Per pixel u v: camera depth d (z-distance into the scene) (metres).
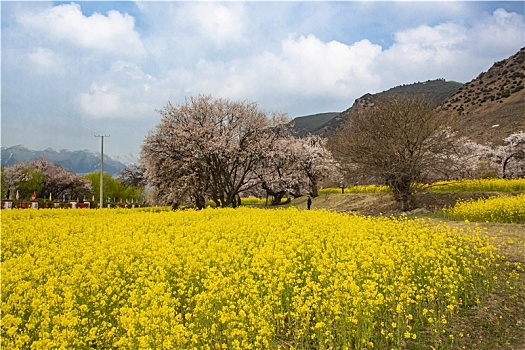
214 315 6.54
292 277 8.39
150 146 32.91
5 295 7.14
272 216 17.50
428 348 6.90
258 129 35.09
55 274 8.56
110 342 6.23
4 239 12.09
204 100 34.41
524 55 89.75
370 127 25.83
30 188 63.00
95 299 7.09
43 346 5.42
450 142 23.84
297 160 39.31
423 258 9.50
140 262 9.91
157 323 5.83
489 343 7.16
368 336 6.62
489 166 39.34
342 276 8.01
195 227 14.35
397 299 7.35
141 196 74.50
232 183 36.47
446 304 8.20
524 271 10.35
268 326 6.38
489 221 17.95
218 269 8.89
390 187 26.11
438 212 22.91
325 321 6.73
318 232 13.36
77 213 22.06
